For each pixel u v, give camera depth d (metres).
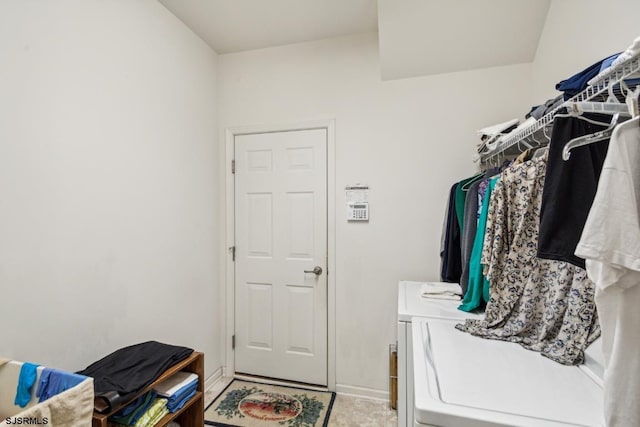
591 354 0.94
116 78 1.50
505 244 1.26
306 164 2.27
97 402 1.06
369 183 2.16
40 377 0.95
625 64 0.71
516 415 0.73
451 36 1.83
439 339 1.16
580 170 0.83
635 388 0.65
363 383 2.17
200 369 1.47
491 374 0.92
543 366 0.96
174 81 1.91
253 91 2.35
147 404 1.23
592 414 0.74
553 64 1.59
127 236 1.56
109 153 1.46
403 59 1.98
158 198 1.77
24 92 1.11
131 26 1.59
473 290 1.43
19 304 1.10
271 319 2.35
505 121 1.94
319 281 2.25
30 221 1.13
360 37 2.16
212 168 2.31
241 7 1.87
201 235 2.17
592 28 1.24
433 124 2.05
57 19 1.23
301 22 2.02
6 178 1.06
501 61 1.92
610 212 0.65
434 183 2.06
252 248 2.37
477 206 1.61
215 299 2.34
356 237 2.18
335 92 2.21
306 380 2.29
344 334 2.21
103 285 1.43
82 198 1.33
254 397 2.12
